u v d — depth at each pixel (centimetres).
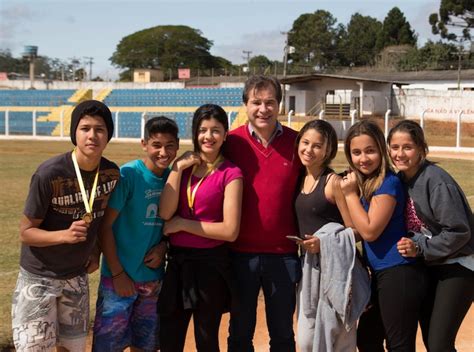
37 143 3659
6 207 1319
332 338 448
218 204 452
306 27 9606
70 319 440
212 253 454
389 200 439
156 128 454
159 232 473
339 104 4300
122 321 470
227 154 473
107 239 458
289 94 4603
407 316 444
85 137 410
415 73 6384
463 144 3475
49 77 9219
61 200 416
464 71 6116
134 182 459
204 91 5019
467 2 7156
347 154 459
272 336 476
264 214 462
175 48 9925
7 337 559
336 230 446
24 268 428
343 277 438
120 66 10394
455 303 439
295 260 474
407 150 439
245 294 470
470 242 441
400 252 437
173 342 460
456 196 431
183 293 447
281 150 468
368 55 9344
